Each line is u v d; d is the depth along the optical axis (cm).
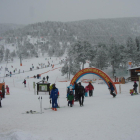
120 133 560
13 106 1321
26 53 15288
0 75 5881
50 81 4500
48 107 1269
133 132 557
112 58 5025
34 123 798
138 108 914
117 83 3534
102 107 1059
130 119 708
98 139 525
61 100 1698
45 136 572
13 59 14862
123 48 5619
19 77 5203
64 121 786
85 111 983
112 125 652
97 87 3098
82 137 552
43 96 2061
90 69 2222
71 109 1122
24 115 996
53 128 682
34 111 1092
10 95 2119
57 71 6091
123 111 872
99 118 775
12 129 695
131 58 5872
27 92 2617
